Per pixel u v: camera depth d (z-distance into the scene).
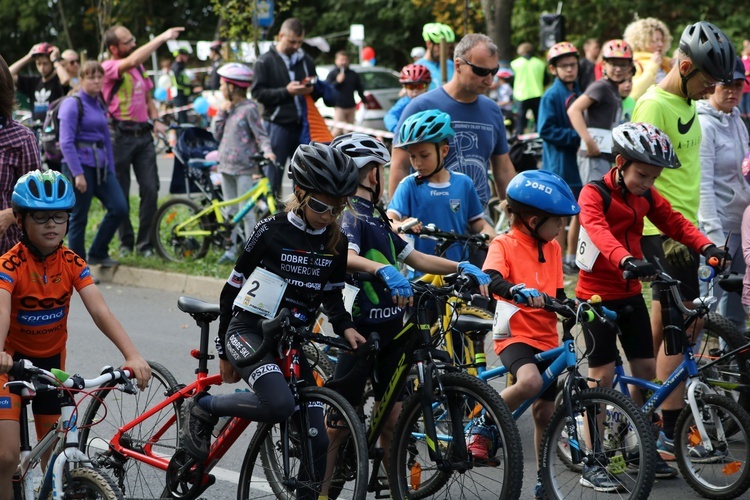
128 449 7.64
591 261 8.07
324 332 9.73
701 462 7.89
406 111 9.88
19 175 8.09
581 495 7.38
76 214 16.20
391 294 6.84
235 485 8.31
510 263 7.55
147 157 17.11
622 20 42.16
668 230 8.38
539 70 25.39
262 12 25.45
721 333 8.61
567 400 7.17
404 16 50.88
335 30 54.34
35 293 6.69
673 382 7.87
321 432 6.68
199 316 7.35
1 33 59.88
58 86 19.88
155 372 7.97
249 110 16.09
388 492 8.03
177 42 36.78
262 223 6.66
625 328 8.27
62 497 6.10
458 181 8.83
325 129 16.56
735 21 40.03
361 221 7.35
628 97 14.98
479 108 9.99
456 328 8.20
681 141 9.15
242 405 6.63
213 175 17.72
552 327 7.57
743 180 9.89
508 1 26.94
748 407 8.34
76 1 57.25
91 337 13.20
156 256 17.25
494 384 9.52
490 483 7.50
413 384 7.79
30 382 5.94
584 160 14.24
